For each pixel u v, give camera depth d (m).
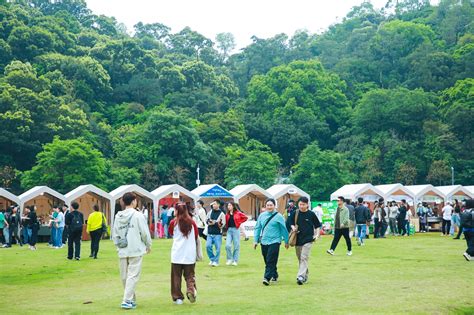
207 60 128.62
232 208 17.48
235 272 15.39
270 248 12.71
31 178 52.81
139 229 10.18
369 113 82.00
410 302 10.30
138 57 100.50
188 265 10.49
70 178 51.25
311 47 131.75
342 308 9.72
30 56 89.56
